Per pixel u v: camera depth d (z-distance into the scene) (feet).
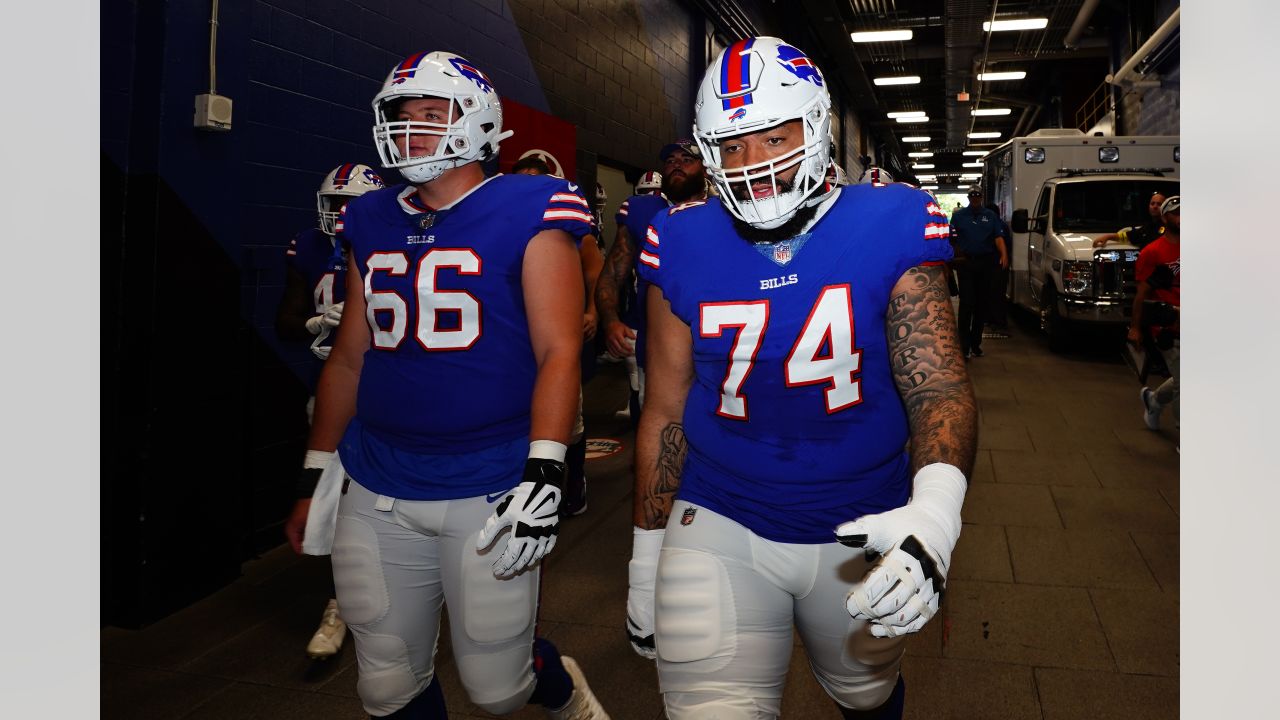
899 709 5.55
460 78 5.72
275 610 11.29
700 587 4.79
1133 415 22.74
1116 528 13.89
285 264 13.84
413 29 17.49
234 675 9.50
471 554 5.65
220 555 11.97
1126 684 8.94
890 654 4.97
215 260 11.78
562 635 10.31
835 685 5.20
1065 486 16.34
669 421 5.52
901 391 4.78
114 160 10.96
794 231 4.77
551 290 5.72
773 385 4.80
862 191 4.86
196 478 11.54
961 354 4.72
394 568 5.83
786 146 4.59
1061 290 32.37
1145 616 10.57
